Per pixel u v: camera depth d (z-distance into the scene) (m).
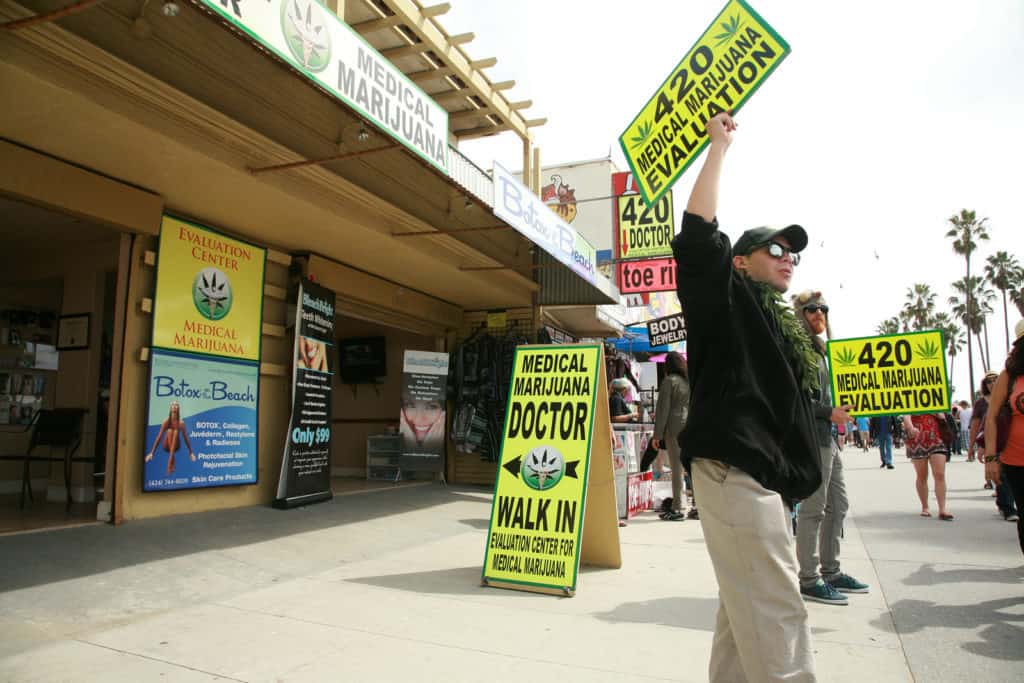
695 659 3.20
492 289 10.11
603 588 4.61
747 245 2.38
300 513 6.93
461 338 11.53
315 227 6.93
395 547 5.89
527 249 10.70
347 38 4.22
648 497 8.88
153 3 4.43
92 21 4.18
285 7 3.73
